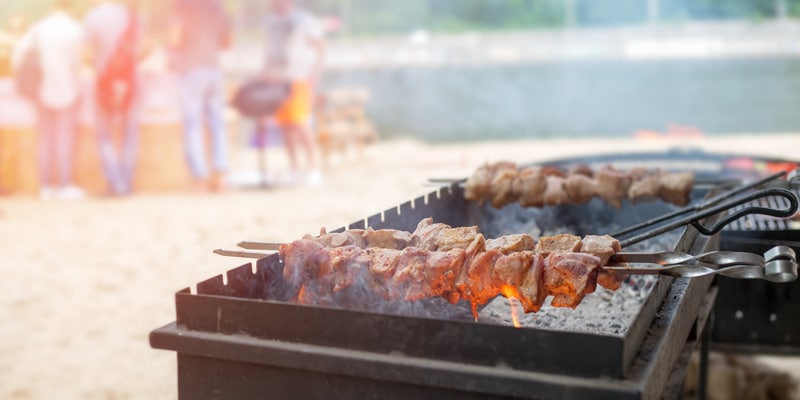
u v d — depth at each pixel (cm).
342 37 2897
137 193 912
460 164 1026
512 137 1445
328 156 1069
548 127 1575
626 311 216
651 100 1684
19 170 930
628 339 131
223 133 891
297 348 148
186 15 843
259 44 2383
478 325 137
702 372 277
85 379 365
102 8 846
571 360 131
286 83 908
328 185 906
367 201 790
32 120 918
